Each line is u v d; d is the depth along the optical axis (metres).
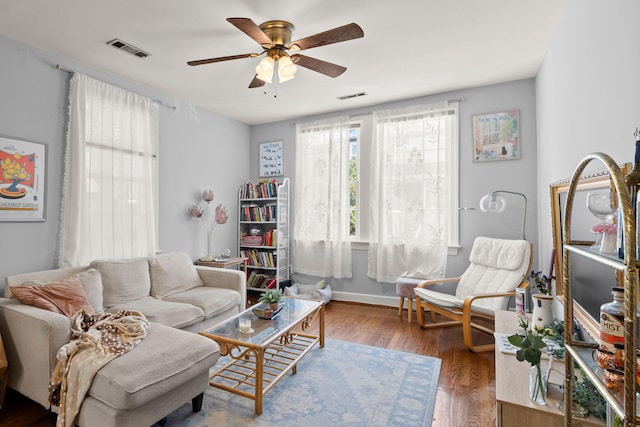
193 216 4.22
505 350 1.92
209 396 2.22
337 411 2.05
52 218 2.87
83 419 1.67
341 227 4.46
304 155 4.75
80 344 1.86
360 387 2.32
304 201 4.74
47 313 2.00
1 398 2.00
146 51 2.85
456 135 3.87
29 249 2.73
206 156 4.45
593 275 1.62
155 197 3.68
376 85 3.67
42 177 2.80
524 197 3.57
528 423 1.42
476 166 3.81
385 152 4.21
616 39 1.54
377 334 3.34
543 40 2.73
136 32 2.55
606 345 0.99
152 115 3.68
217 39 2.66
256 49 2.83
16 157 2.64
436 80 3.56
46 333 1.88
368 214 4.44
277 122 5.05
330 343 3.10
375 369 2.58
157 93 3.81
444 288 3.90
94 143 3.10
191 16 2.35
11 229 2.63
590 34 1.88
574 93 2.17
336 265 4.48
